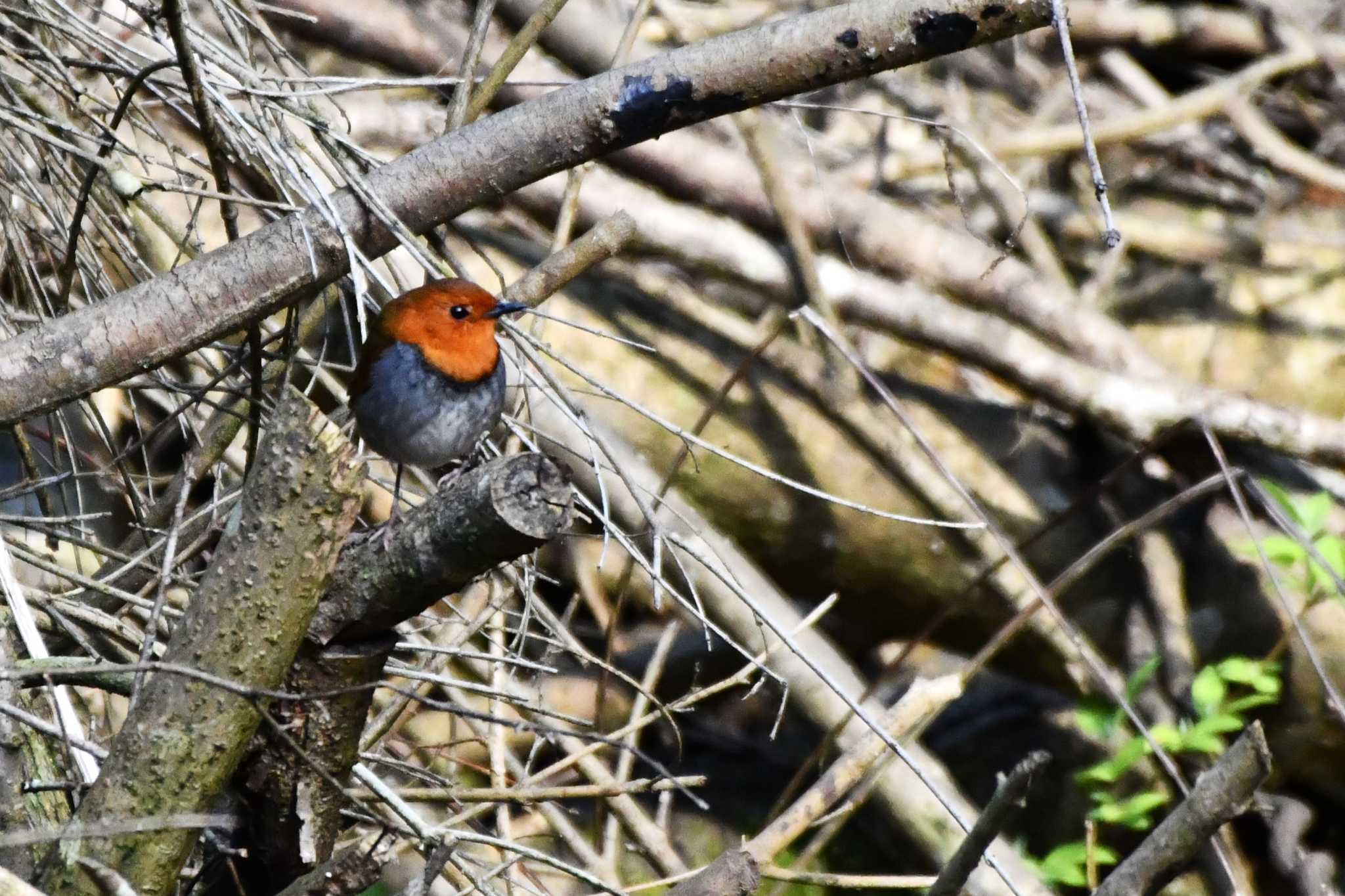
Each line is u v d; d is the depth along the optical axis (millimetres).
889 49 6570
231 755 5168
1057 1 5672
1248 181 15586
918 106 15484
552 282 8289
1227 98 15156
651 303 12742
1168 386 12172
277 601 5035
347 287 8438
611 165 12852
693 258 12617
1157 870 5793
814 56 6617
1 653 6016
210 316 6715
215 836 5766
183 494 6996
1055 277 13875
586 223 12609
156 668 4812
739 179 12820
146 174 9562
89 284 8289
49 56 7320
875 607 12398
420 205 6891
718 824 12023
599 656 12656
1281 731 11586
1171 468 12305
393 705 7637
